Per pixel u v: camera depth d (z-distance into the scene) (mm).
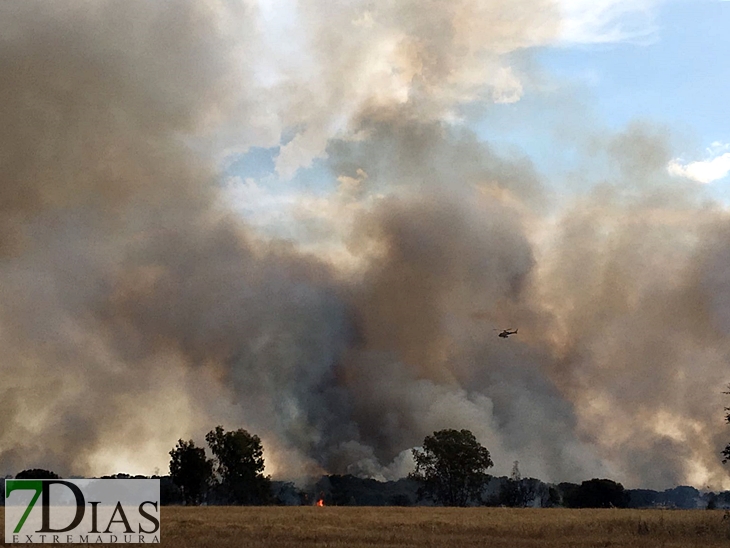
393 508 85750
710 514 63438
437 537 43062
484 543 40500
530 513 70750
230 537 41062
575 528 49312
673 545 40875
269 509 78125
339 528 47625
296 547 36938
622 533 47312
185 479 102500
